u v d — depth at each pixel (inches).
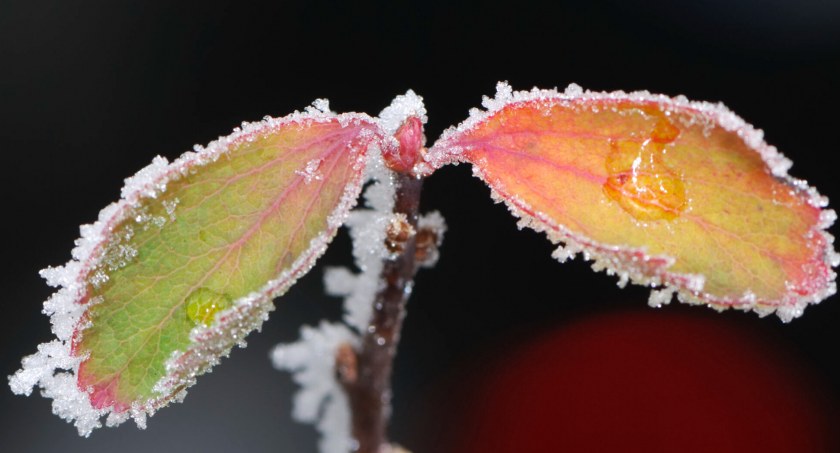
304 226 5.1
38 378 5.1
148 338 5.1
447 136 5.2
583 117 5.1
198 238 5.1
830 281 5.1
